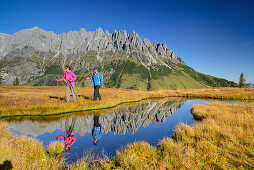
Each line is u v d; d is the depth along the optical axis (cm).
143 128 710
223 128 590
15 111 941
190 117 997
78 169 320
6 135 486
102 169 329
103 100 1400
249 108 1162
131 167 319
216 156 373
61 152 417
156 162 353
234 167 328
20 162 310
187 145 465
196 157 372
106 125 746
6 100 1208
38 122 772
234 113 966
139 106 1523
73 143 490
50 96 1580
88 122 791
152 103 1823
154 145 491
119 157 379
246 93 2909
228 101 2106
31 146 394
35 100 1252
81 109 1166
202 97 2839
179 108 1409
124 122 824
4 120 808
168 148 432
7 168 286
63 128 665
